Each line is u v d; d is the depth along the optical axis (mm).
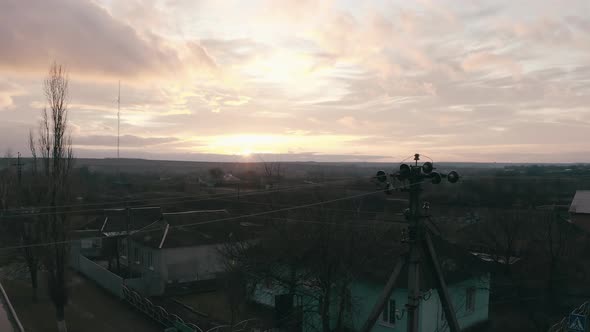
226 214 44219
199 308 29016
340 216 24438
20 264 38594
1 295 28641
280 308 25672
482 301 24922
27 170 35594
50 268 26953
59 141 28172
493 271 27125
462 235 36500
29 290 36406
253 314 27141
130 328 27172
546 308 25750
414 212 11945
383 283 21562
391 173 12438
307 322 23172
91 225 51688
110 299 33094
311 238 22547
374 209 38156
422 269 20109
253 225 36531
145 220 49250
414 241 11836
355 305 22812
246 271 25203
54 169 27859
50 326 27641
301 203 33500
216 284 34281
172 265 34812
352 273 21500
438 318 21547
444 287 12586
